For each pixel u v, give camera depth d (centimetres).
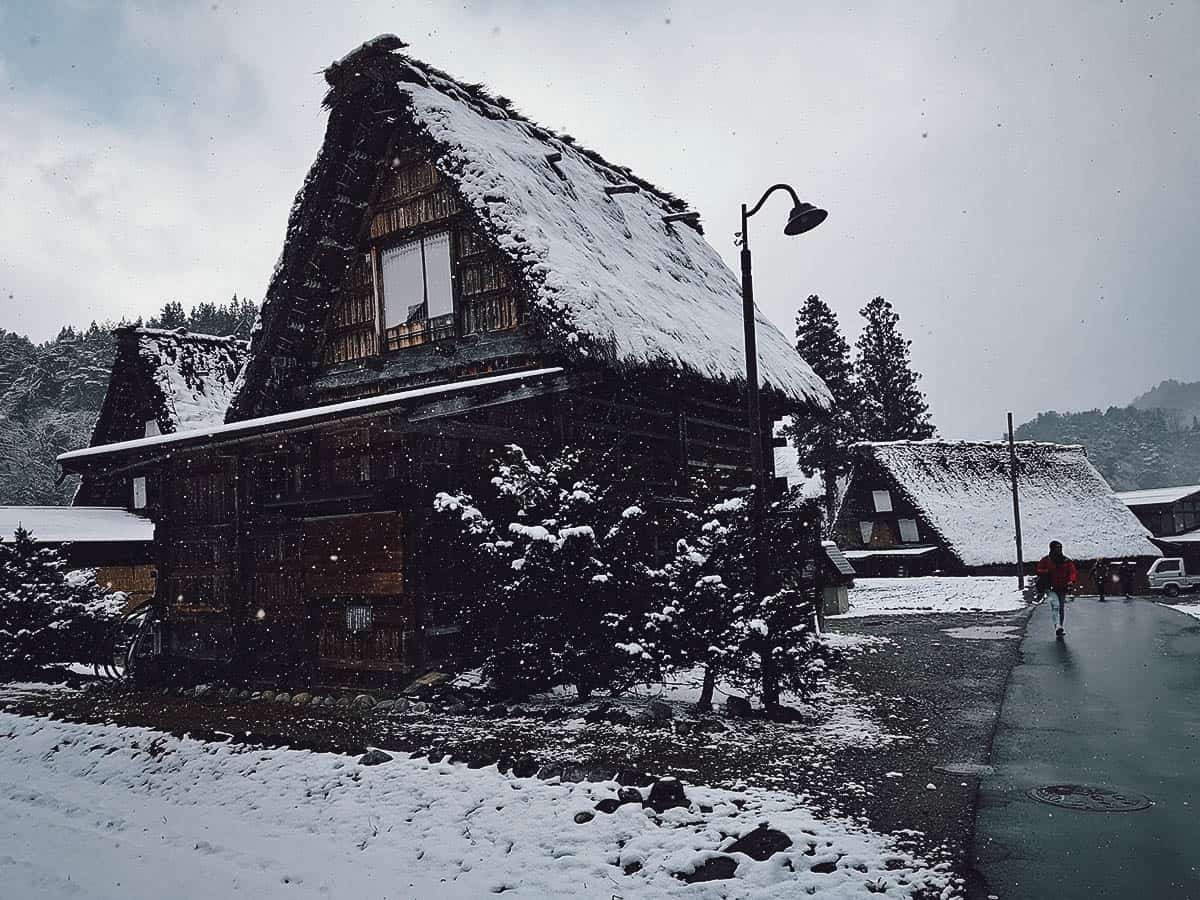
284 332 1680
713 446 1769
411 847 639
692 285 1908
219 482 1502
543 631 1061
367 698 1138
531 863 587
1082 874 512
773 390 1702
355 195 1630
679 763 759
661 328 1477
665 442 1623
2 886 629
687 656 1022
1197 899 476
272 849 661
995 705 1030
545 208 1474
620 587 1055
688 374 1454
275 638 1403
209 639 1487
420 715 1032
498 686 1086
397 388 1595
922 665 1378
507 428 1326
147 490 2678
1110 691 1099
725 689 1141
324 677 1274
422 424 1190
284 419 1214
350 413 1139
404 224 1603
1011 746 820
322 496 1252
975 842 565
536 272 1312
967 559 4453
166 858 664
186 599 1536
